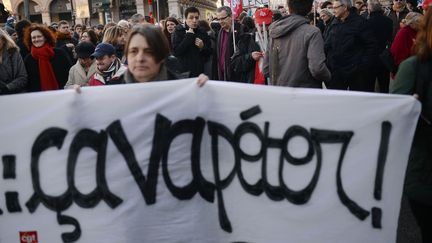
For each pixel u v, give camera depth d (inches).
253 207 105.5
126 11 1774.1
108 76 166.1
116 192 105.0
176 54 281.1
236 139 104.5
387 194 103.1
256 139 104.3
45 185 105.5
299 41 166.1
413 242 141.5
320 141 103.2
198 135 104.7
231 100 103.7
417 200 103.5
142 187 105.0
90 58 205.8
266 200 105.0
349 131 102.5
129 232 105.3
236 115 104.0
